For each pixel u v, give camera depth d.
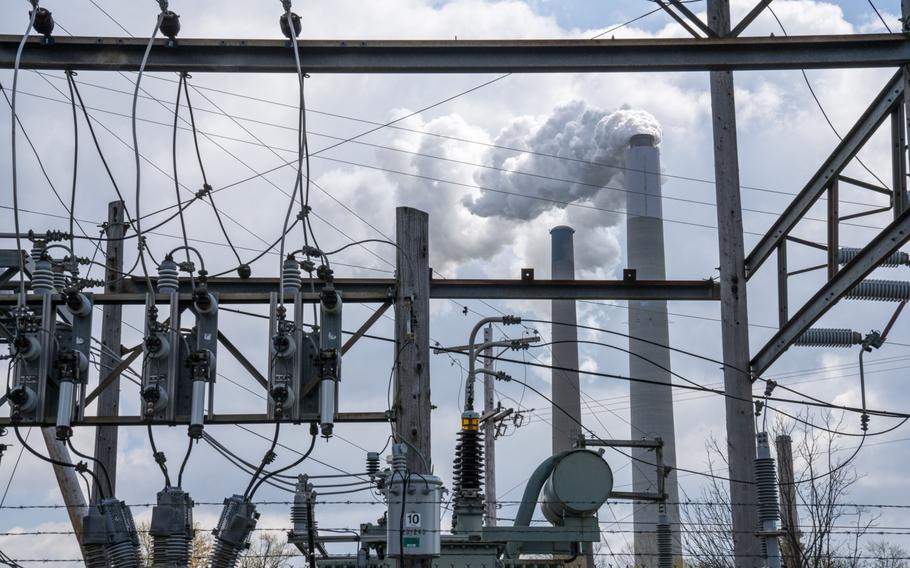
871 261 12.65
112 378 10.94
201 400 10.66
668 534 20.73
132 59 11.06
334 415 10.91
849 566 20.38
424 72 11.54
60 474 15.09
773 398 15.05
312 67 11.31
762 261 15.69
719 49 11.70
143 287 15.87
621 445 21.36
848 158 13.50
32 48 11.02
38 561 10.73
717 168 15.59
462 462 14.73
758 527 14.15
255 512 10.56
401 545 10.72
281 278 10.71
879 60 11.74
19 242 10.54
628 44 11.62
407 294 11.87
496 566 14.23
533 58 11.61
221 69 11.18
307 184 10.78
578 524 15.43
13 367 10.88
